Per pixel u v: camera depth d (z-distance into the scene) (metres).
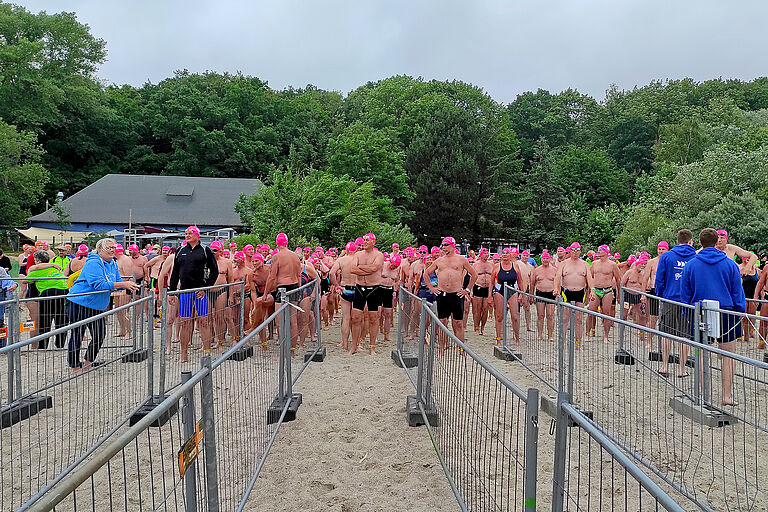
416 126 58.88
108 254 8.10
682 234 7.71
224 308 9.01
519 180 53.09
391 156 44.38
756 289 11.02
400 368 8.73
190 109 66.06
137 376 7.29
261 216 25.08
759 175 28.08
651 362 6.28
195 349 9.27
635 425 5.73
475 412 4.24
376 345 10.87
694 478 4.38
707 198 28.12
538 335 8.82
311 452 5.18
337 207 25.33
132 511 3.89
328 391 7.33
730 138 48.66
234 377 6.19
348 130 53.84
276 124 73.19
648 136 73.12
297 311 9.52
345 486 4.46
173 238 40.84
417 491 4.37
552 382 7.61
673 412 5.90
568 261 10.96
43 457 4.89
